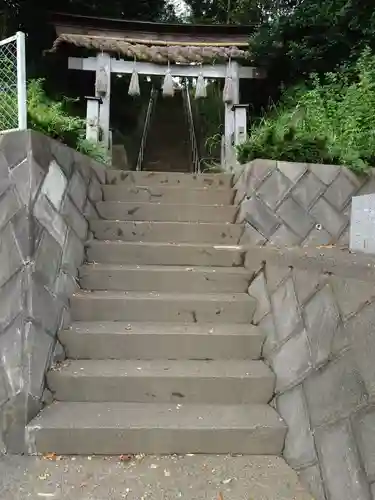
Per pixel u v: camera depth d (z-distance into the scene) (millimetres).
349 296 2035
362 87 4641
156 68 7227
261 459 2232
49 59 7719
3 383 2369
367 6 5793
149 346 2781
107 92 6926
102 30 7617
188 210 4020
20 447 2230
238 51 7105
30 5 7258
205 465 2170
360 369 1812
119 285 3275
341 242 3740
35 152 2990
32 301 2572
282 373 2504
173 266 3494
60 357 2707
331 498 1769
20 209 2832
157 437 2256
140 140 11812
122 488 1975
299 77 6965
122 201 4117
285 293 2736
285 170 3838
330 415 1942
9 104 3379
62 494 1923
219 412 2434
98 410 2412
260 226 3768
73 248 3297
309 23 6414
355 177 3854
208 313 3066
